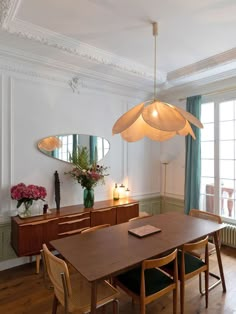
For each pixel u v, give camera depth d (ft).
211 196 13.24
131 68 11.32
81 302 5.66
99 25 7.94
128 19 7.60
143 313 5.77
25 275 9.46
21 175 10.30
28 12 7.18
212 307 7.47
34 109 10.65
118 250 6.35
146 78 12.32
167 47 9.57
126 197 13.91
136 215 12.57
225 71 11.28
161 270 7.20
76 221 10.32
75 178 11.61
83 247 6.58
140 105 6.97
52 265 5.74
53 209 10.93
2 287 8.63
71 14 7.30
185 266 7.30
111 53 10.13
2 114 9.77
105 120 13.23
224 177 12.64
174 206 15.05
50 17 7.46
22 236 8.95
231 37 8.74
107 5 6.88
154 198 15.61
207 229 8.02
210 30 8.26
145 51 9.95
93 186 11.70
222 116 12.69
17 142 10.18
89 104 12.55
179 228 8.14
